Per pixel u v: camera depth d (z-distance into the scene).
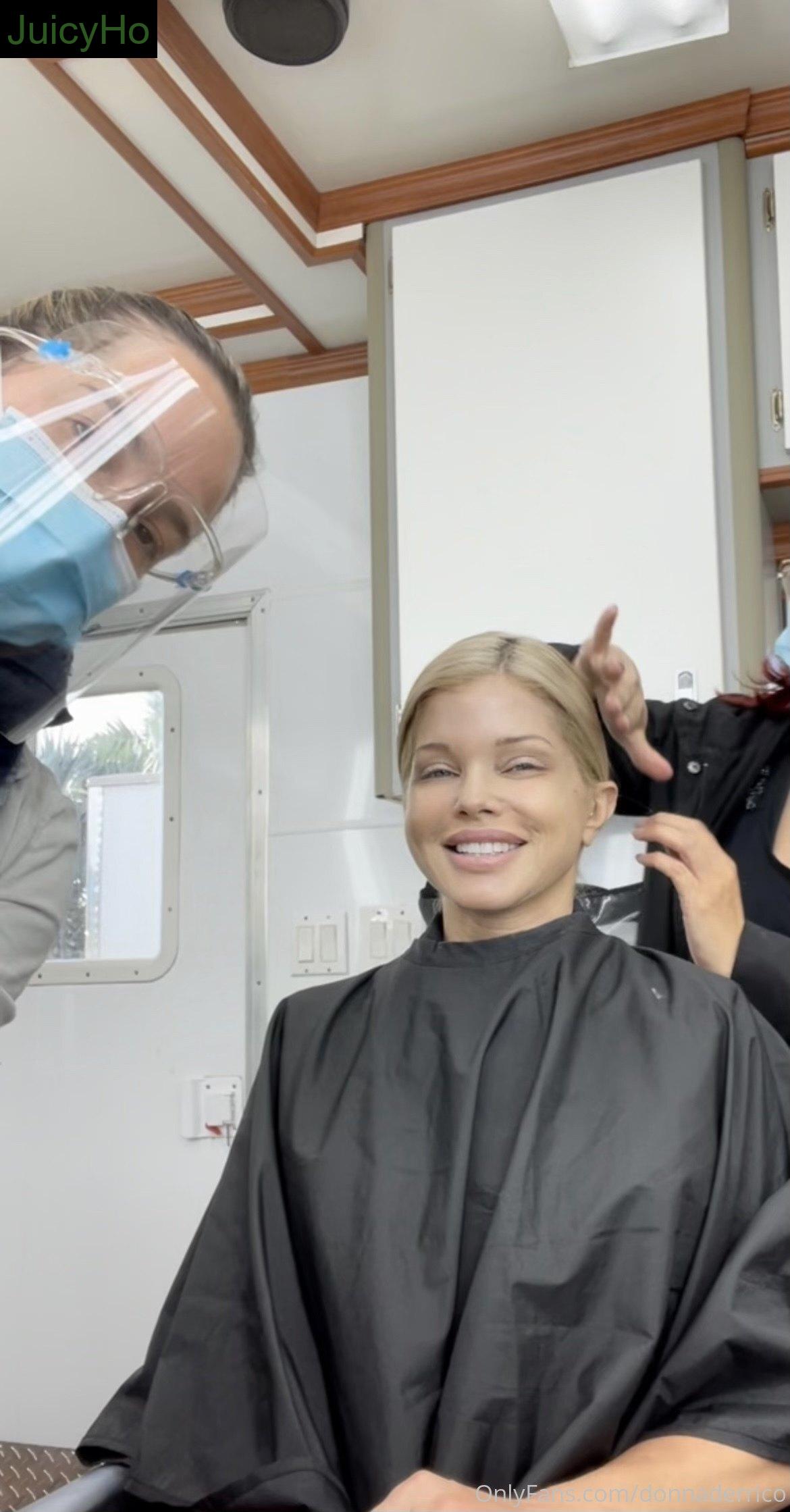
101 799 3.04
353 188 2.56
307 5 2.03
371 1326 1.01
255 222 2.50
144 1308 2.79
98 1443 1.10
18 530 1.09
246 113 2.33
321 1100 1.17
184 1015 2.87
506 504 2.38
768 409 2.28
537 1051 1.12
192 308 2.92
